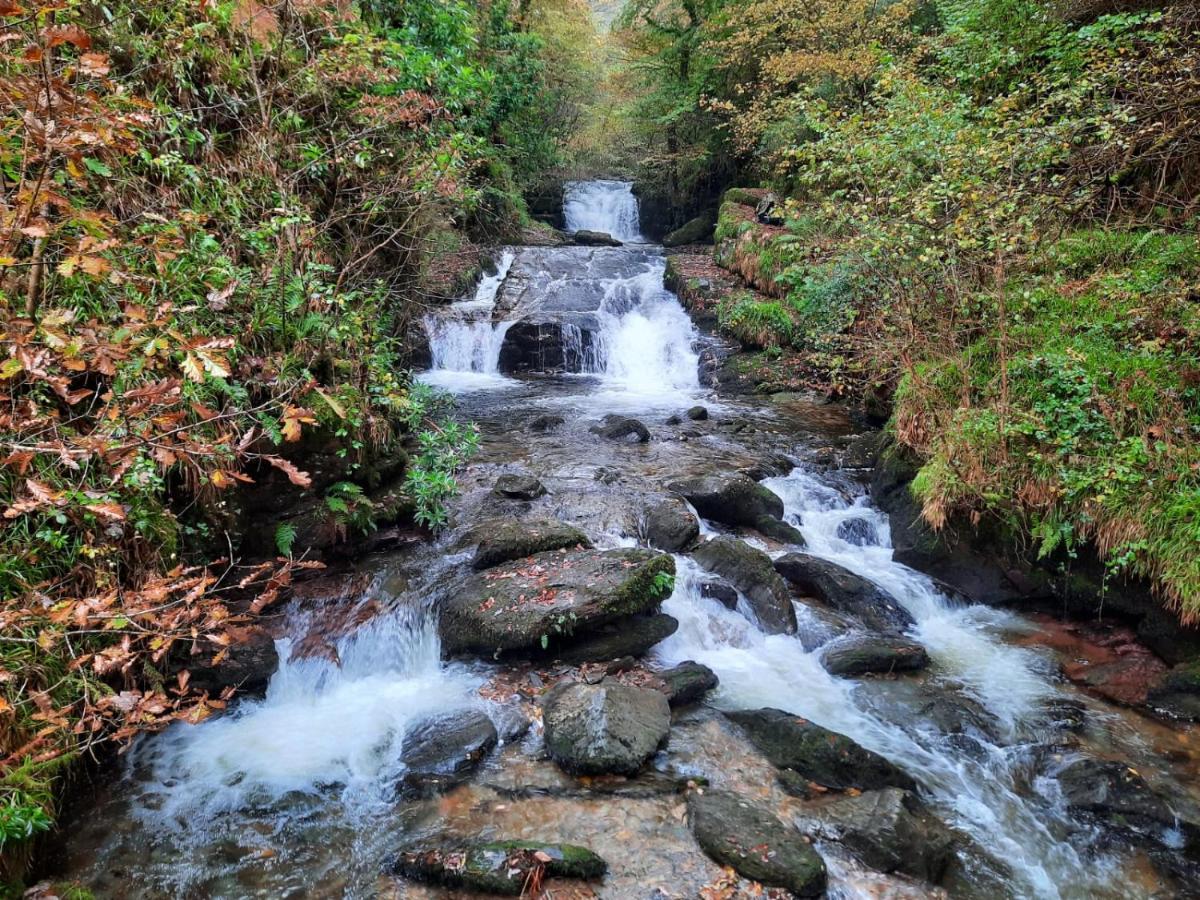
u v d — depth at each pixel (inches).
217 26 216.4
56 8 96.5
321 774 151.5
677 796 145.6
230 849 131.6
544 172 896.9
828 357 382.3
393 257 323.9
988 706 178.9
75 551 136.9
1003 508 222.7
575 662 188.2
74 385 142.8
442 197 284.0
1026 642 208.8
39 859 122.1
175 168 178.7
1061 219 269.1
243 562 193.3
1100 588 205.6
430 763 152.7
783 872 123.5
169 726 160.6
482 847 127.3
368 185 255.9
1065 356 222.2
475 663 190.2
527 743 161.2
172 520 164.2
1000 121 250.2
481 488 277.4
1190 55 227.5
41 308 122.6
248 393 184.1
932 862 130.6
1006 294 253.3
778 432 368.8
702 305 530.3
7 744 117.0
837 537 267.3
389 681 185.8
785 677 192.1
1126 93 258.5
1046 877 131.6
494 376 493.0
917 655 195.0
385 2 338.0
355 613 194.5
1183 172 273.0
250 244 198.8
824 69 522.3
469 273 572.4
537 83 705.6
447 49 346.3
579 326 507.5
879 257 268.8
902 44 513.3
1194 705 172.6
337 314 217.3
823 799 145.6
